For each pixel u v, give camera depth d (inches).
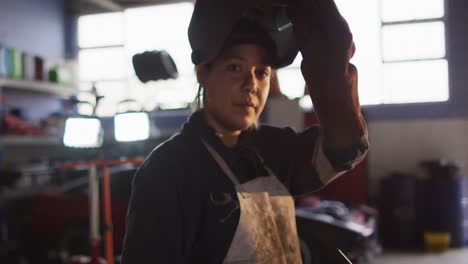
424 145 257.3
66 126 91.4
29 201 179.6
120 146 97.4
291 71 264.8
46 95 273.7
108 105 255.9
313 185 38.2
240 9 31.3
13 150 237.3
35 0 271.7
